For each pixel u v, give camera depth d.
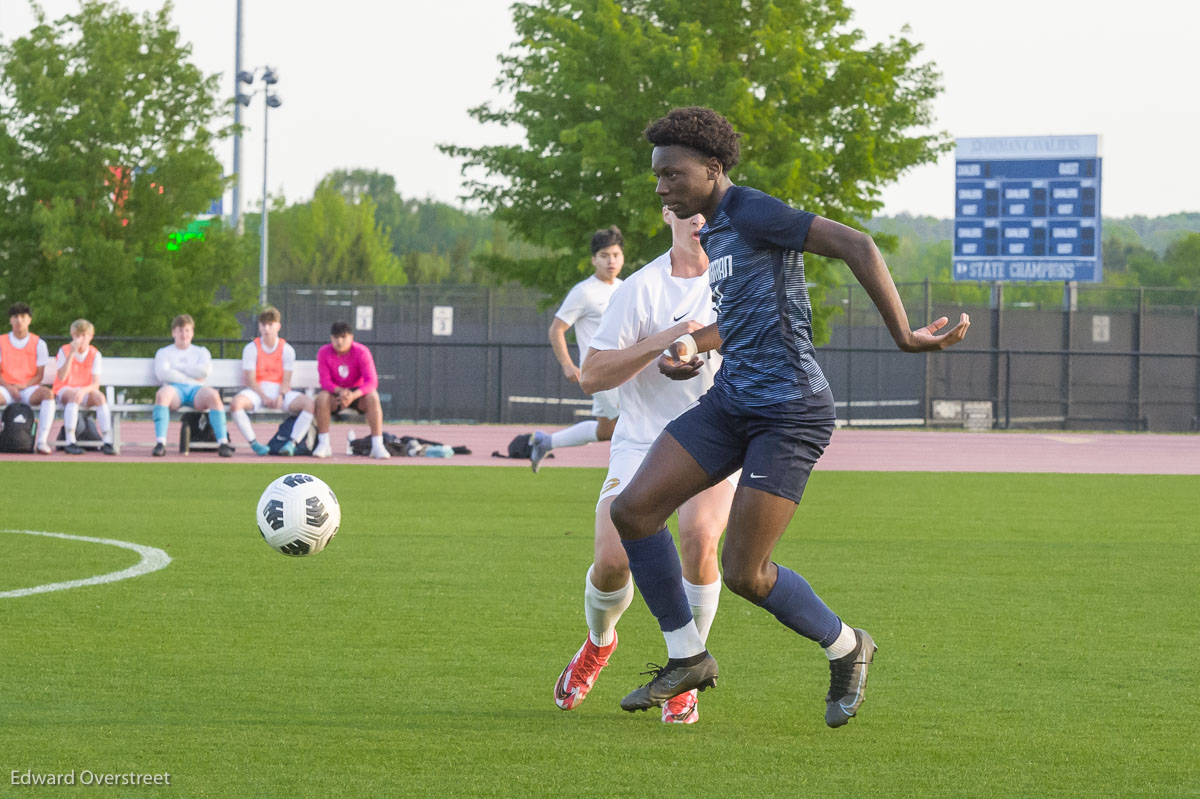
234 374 35.16
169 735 8.09
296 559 15.92
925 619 12.47
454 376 64.94
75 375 34.00
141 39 57.94
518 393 64.94
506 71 54.78
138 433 45.78
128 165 57.44
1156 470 34.91
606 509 9.02
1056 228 66.94
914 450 42.81
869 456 39.62
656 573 8.30
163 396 33.81
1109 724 8.62
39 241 56.75
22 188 56.94
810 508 23.31
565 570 15.23
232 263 59.22
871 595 13.83
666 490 8.12
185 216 59.03
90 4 57.38
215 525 19.20
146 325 57.12
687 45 52.22
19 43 56.53
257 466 31.05
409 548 17.06
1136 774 7.46
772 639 11.45
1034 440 49.97
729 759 7.73
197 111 58.81
